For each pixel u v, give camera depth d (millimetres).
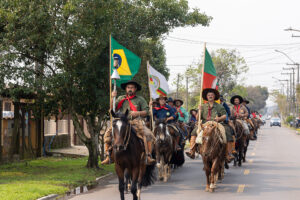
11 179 12758
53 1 13453
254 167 16797
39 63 14797
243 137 17344
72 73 14484
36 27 13688
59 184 11914
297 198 10266
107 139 9883
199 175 14875
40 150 21141
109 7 14195
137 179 9453
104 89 15500
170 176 14453
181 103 18141
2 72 13562
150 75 15406
